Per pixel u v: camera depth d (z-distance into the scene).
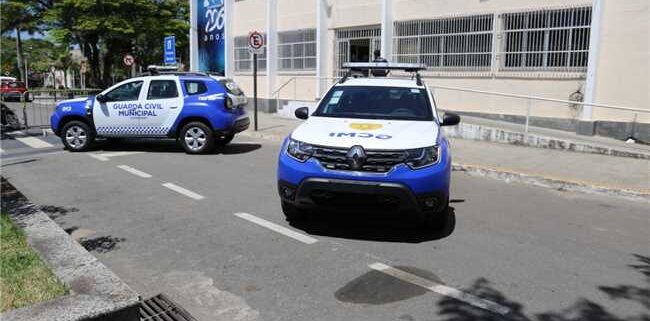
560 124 13.18
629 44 12.02
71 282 4.03
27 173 9.33
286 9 20.25
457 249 5.50
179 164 10.28
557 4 12.95
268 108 20.84
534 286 4.59
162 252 5.33
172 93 11.43
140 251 5.36
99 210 6.88
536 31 13.39
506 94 12.68
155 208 6.99
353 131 5.72
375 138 5.48
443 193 5.46
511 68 13.93
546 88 13.36
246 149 12.36
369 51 17.64
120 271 4.85
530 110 13.68
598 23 12.21
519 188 8.70
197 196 7.66
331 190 5.30
